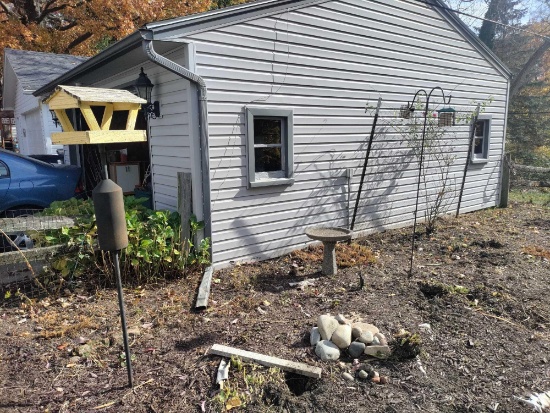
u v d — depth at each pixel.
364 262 5.24
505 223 7.75
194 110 4.68
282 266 5.25
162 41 4.35
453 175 8.34
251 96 5.10
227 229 5.12
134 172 7.25
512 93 16.08
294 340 3.19
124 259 4.46
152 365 2.90
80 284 4.35
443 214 8.28
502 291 4.12
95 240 4.38
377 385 2.66
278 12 5.18
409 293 4.05
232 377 2.69
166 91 5.41
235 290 4.39
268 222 5.52
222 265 5.12
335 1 5.79
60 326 3.52
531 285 4.33
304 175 5.83
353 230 6.46
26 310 3.90
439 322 3.49
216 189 4.95
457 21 7.65
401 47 6.82
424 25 7.15
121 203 2.52
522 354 3.03
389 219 7.20
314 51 5.64
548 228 7.29
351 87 6.19
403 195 7.37
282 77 5.36
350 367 2.84
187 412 2.40
